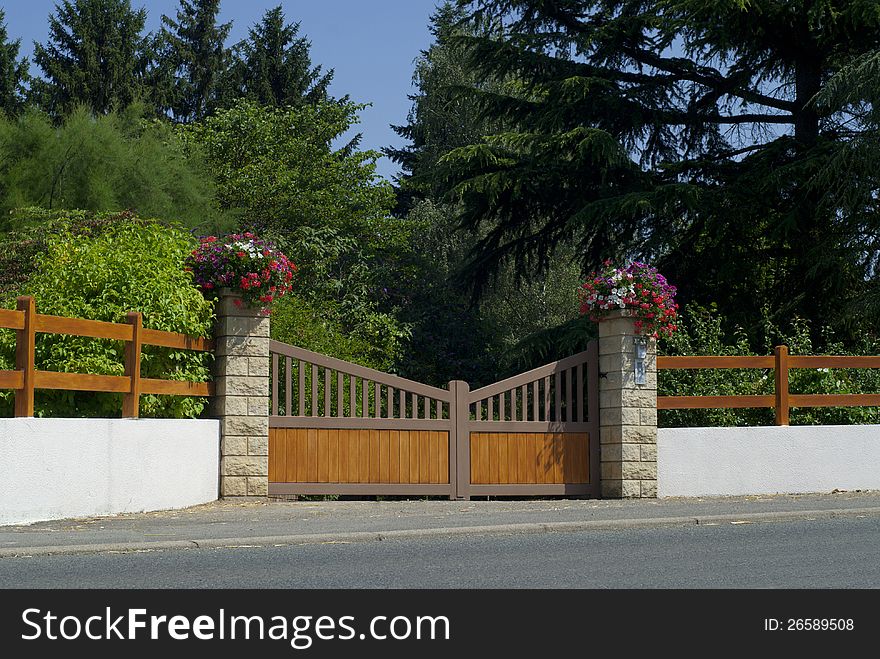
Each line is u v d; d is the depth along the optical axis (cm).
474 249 2533
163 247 1234
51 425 1022
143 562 815
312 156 3147
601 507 1178
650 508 1164
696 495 1350
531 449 1335
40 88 4031
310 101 4766
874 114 1903
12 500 989
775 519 1095
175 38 4541
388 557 844
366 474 1282
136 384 1114
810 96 2267
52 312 1159
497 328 2869
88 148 2380
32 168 2373
